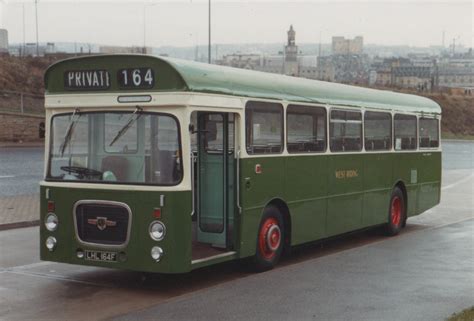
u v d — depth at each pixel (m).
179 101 9.05
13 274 10.45
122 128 9.35
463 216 19.00
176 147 9.08
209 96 9.52
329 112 12.66
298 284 9.90
